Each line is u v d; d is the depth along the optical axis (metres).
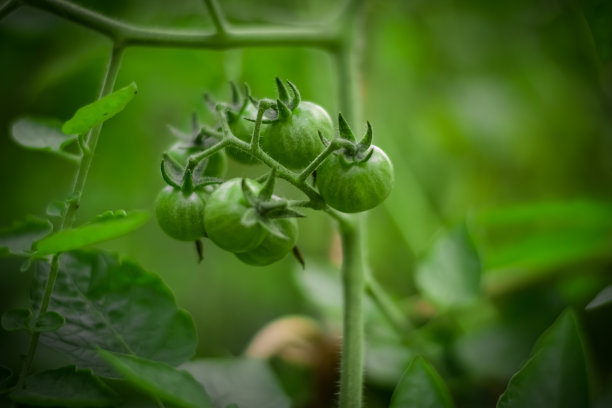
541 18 0.51
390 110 0.52
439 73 0.52
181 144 0.31
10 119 0.45
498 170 0.52
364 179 0.28
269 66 0.45
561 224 0.41
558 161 0.52
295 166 0.29
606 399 0.33
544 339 0.28
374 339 0.39
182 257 0.52
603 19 0.31
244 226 0.27
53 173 0.47
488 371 0.37
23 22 0.43
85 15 0.32
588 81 0.51
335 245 0.44
